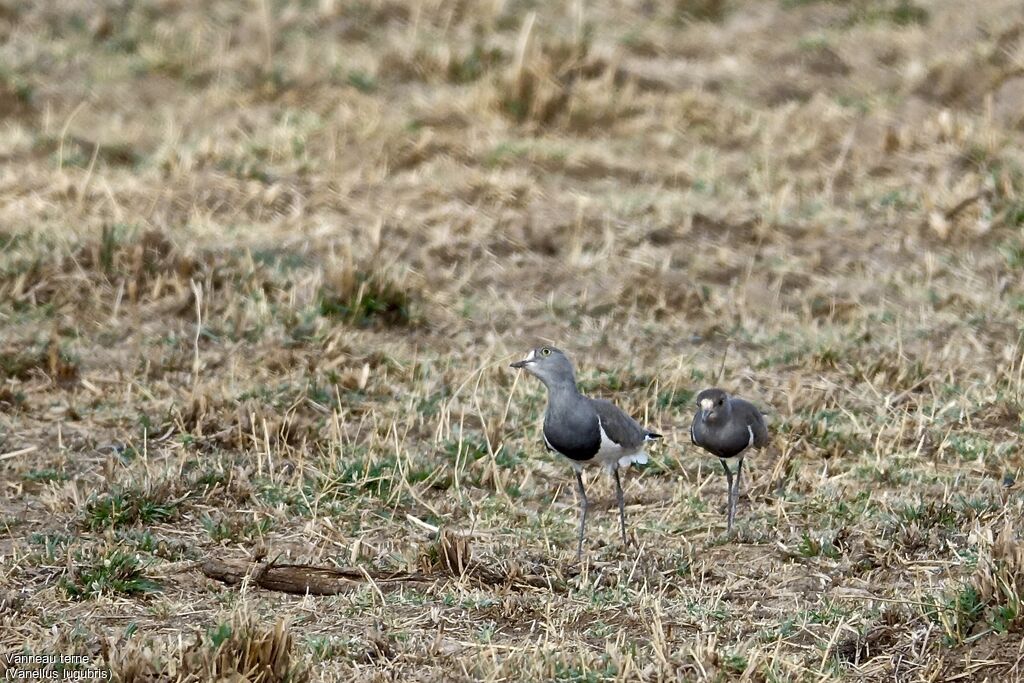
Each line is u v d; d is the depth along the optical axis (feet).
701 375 44.80
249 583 31.91
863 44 79.41
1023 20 77.46
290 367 43.98
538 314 49.65
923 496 36.29
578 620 30.40
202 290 48.29
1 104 69.41
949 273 53.26
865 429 40.65
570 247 54.65
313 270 50.57
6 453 37.65
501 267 52.90
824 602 31.07
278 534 34.55
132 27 80.94
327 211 56.75
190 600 31.12
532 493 37.32
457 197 58.90
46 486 35.91
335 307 47.67
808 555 33.47
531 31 81.92
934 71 73.05
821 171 63.46
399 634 29.58
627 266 53.01
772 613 30.76
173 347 44.68
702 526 35.47
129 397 41.09
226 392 41.24
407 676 27.81
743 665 27.96
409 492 36.78
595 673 27.66
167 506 35.29
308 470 37.65
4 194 56.08
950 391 43.19
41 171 59.67
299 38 80.53
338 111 69.77
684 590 31.81
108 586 31.24
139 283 48.14
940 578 31.96
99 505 34.73
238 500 36.04
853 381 44.62
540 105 69.62
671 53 81.15
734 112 71.31
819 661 28.45
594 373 44.42
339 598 31.32
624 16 86.69
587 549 34.22
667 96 73.26
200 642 27.63
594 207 58.13
